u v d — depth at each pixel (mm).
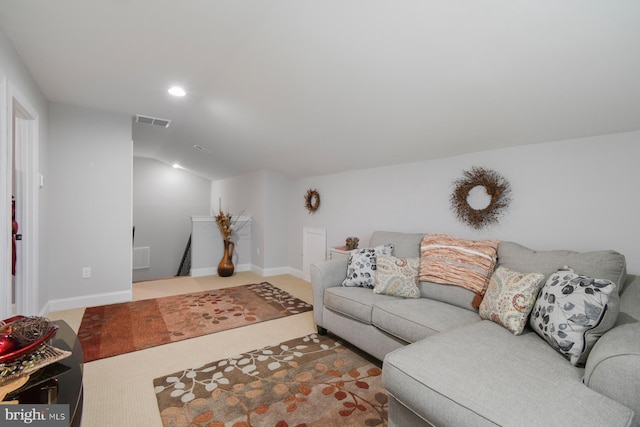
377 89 2188
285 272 5234
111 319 2975
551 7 1285
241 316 3102
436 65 1807
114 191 3477
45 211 3012
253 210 5391
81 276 3314
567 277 1519
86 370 2057
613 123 1814
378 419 1612
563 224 2113
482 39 1543
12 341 974
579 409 1017
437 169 2912
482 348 1420
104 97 3025
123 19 1836
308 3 1659
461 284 2133
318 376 2010
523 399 1071
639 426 1006
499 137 2293
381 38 1742
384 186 3457
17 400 869
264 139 3725
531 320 1603
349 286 2631
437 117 2289
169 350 2359
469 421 1062
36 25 1874
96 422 1559
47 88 2791
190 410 1660
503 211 2424
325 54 2004
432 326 1783
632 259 1830
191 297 3746
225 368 2102
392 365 1362
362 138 2969
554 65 1557
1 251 1851
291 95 2598
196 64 2387
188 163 6363
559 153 2133
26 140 2547
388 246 2729
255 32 1963
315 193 4488
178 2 1695
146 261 6902
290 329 2799
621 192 1870
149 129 4465
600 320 1289
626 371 1054
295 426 1550
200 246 5074
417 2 1464
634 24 1233
